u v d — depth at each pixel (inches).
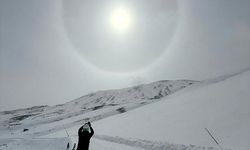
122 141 1126.4
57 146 1229.7
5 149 1531.7
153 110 2464.3
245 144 705.6
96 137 1568.7
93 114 6264.8
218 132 952.9
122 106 6688.0
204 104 1708.9
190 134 1039.0
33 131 5128.0
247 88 1679.4
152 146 893.2
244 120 1010.7
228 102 1477.6
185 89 4778.5
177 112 1795.0
